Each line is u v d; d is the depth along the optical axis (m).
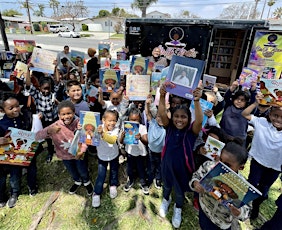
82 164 2.30
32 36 29.44
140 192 2.59
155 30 5.41
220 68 7.82
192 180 1.70
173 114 1.81
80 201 2.43
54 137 2.18
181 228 2.16
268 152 2.07
